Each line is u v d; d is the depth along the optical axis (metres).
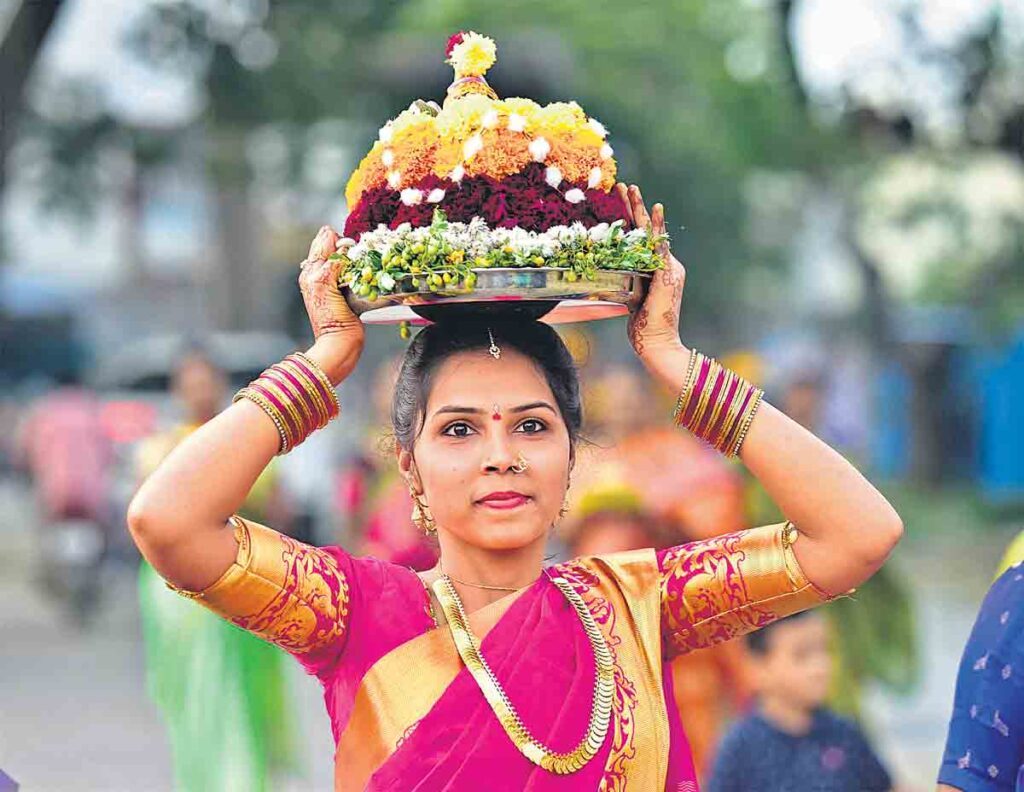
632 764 3.87
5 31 17.22
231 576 3.84
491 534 3.92
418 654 3.87
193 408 10.06
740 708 8.05
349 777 3.86
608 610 4.05
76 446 18.25
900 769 10.92
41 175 24.11
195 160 24.64
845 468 4.05
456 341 4.01
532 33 15.04
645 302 4.13
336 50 20.12
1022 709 4.29
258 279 37.69
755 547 4.12
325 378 3.98
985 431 37.19
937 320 38.72
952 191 31.69
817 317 46.28
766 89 31.48
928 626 18.08
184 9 19.05
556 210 3.91
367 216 4.02
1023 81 14.70
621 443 10.30
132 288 52.12
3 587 21.97
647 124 32.28
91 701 13.80
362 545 10.70
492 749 3.76
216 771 8.98
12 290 48.38
